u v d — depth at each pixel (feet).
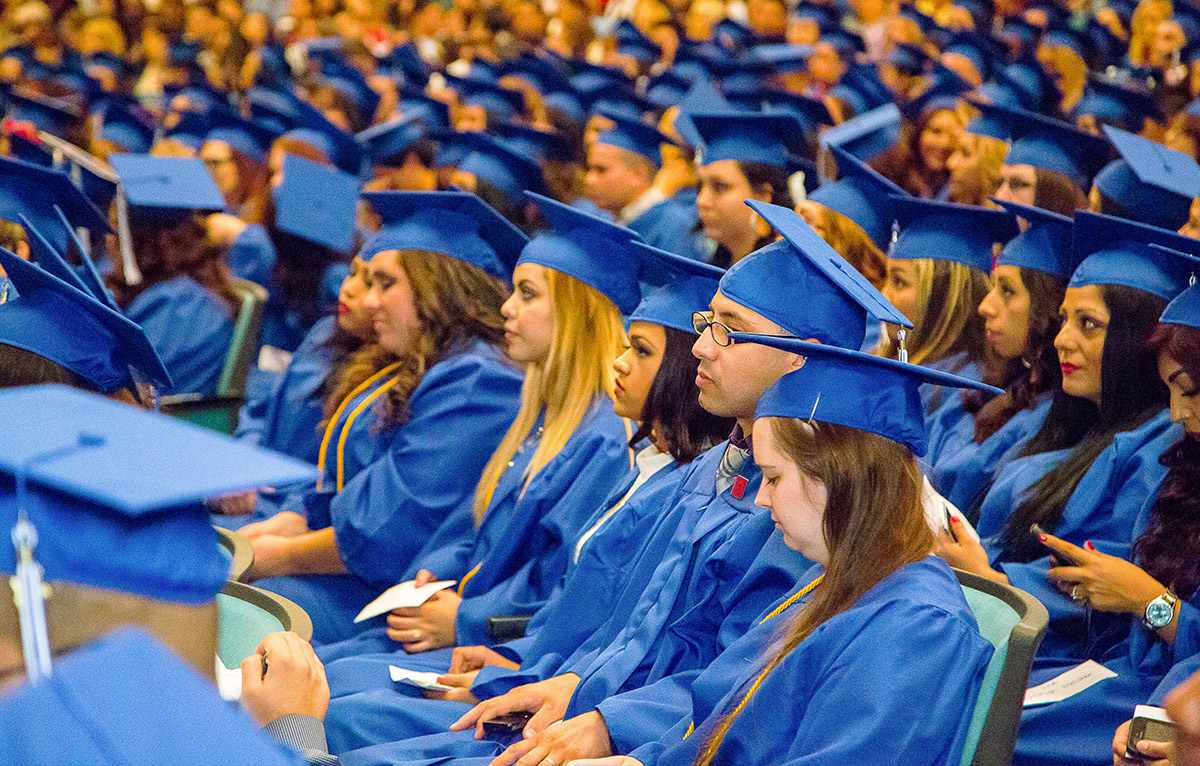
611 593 11.61
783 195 21.43
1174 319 11.16
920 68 36.96
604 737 9.47
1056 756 11.07
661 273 13.21
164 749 3.58
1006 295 14.58
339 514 15.05
